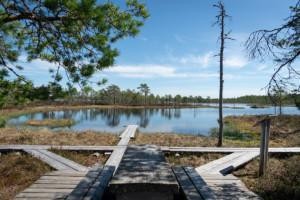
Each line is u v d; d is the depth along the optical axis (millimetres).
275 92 8828
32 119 45625
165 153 12555
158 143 15984
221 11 17156
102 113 66562
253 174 9953
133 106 108062
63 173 8727
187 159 11953
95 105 103688
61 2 5633
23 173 9133
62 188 7270
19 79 6527
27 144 14234
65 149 12492
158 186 4656
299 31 8141
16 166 9711
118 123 41469
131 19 6668
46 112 67312
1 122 7527
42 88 6523
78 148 12734
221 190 7449
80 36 6395
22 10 5859
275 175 9078
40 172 9305
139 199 4824
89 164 11023
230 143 17391
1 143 14594
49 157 10898
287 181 8242
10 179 8570
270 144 16812
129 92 121438
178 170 7262
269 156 12508
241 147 14398
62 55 6547
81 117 52938
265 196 7449
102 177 6656
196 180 6336
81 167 9641
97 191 5598
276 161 11625
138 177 4980
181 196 5848
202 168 9789
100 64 6508
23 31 6801
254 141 19453
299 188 7629
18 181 8500
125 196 4828
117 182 4672
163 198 4820
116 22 6559
